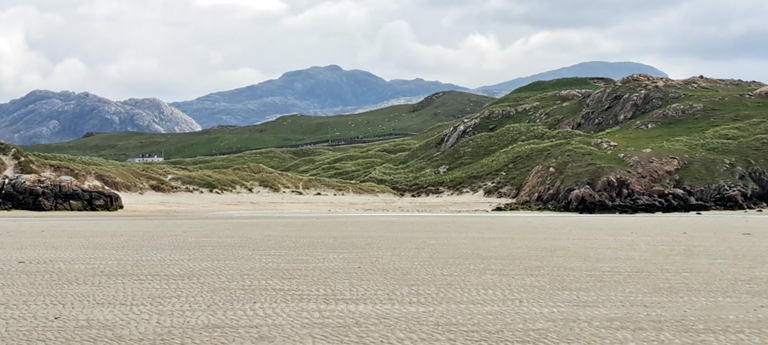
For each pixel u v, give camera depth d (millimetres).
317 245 37188
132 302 20375
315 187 115375
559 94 168125
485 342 16094
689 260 30938
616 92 139625
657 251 34688
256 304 20188
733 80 149000
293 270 27031
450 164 139625
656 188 84812
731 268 28219
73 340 16047
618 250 35156
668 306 20297
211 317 18469
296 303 20375
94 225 53344
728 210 82500
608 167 89000
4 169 75875
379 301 20766
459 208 92125
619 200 83000
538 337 16594
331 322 17984
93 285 23250
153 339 16172
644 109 130750
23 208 71312
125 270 26797
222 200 96000
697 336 16812
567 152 102125
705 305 20438
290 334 16688
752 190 86438
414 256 32031
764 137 98688
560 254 33156
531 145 125438
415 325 17734
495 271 27047
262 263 29141
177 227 51781
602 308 19953
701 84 141875
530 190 96625
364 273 26312
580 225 56094
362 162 185250
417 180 131000
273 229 49938
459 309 19719
